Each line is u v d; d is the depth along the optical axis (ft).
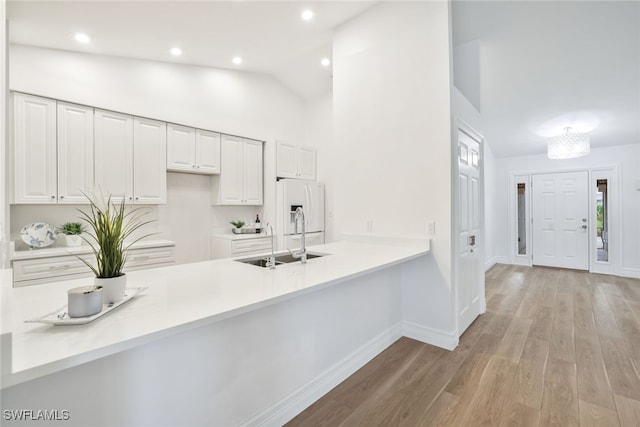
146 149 10.83
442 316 8.38
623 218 16.66
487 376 6.90
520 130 15.79
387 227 9.27
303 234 6.75
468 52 10.57
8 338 2.18
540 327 9.76
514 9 8.56
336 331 6.77
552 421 5.42
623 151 16.66
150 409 3.91
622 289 14.05
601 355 7.84
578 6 8.18
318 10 9.27
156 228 11.89
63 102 9.07
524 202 20.08
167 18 8.29
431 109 8.36
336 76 10.46
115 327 3.10
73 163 9.21
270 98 15.67
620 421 5.40
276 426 5.37
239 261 7.07
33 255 8.16
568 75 11.00
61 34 8.39
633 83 10.93
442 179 8.21
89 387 3.43
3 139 3.71
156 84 11.57
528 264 19.81
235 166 13.62
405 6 8.80
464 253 9.45
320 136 16.96
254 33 10.12
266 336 5.27
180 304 3.84
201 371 4.40
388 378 6.87
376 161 9.47
